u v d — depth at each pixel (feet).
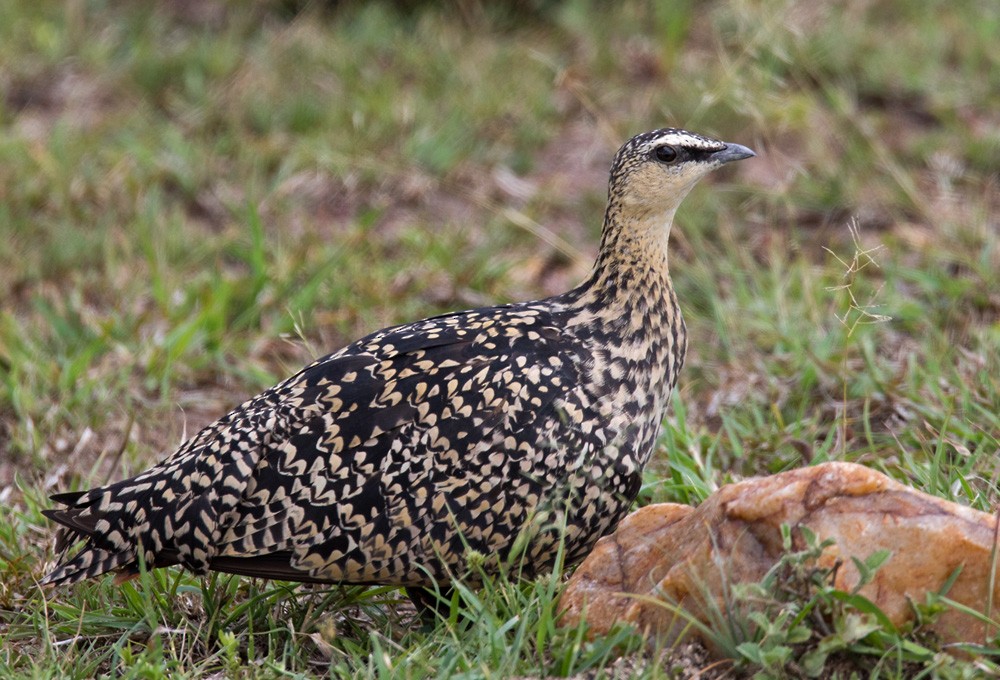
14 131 50.80
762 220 43.93
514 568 24.86
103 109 53.72
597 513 24.72
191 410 36.78
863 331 35.47
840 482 22.43
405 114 48.47
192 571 24.57
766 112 44.88
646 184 26.40
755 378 34.94
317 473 24.00
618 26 57.57
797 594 21.67
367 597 26.04
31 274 42.34
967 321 36.68
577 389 24.81
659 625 22.79
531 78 53.57
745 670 21.86
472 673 21.76
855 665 21.84
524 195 47.75
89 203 46.44
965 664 21.13
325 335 39.60
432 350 24.95
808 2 55.98
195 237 44.42
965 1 58.18
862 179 45.91
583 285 26.86
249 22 59.67
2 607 27.17
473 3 59.00
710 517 23.04
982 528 21.90
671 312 26.61
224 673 24.13
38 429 34.73
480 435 24.13
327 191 47.98
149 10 60.85
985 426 31.01
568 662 22.12
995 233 42.37
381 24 58.18
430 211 47.21
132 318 39.47
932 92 51.42
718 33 53.26
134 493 24.59
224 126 51.52
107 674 24.48
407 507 23.95
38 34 58.29
